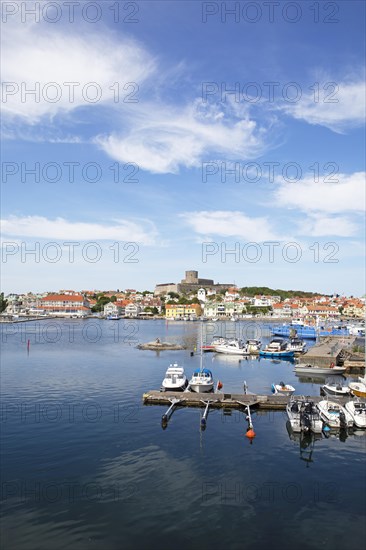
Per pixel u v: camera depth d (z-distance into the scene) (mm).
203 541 17781
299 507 20656
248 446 28875
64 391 44594
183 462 25922
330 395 42906
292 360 73250
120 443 28984
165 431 31766
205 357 75125
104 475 23828
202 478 23672
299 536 18281
